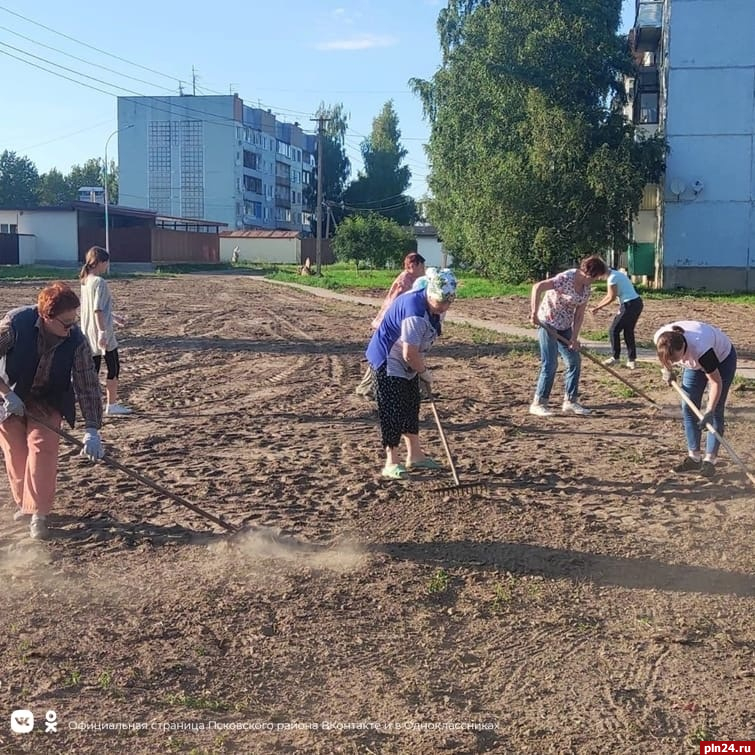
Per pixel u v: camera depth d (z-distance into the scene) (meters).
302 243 80.50
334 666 4.21
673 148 36.16
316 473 7.52
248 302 29.59
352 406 10.76
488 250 38.28
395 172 97.50
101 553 5.57
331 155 99.50
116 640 4.41
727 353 7.17
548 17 37.62
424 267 10.38
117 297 30.78
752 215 36.00
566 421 9.88
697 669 4.23
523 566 5.46
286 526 6.11
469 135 40.28
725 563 5.56
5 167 110.56
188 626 4.57
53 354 5.54
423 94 44.97
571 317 9.98
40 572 5.24
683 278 36.62
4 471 7.53
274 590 5.03
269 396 11.46
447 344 17.38
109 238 57.94
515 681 4.12
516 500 6.79
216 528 6.07
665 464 7.93
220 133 92.44
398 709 3.86
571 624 4.70
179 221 70.56
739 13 35.16
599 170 34.72
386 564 5.45
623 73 38.16
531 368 14.20
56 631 4.49
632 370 13.52
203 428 9.33
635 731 3.69
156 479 7.26
